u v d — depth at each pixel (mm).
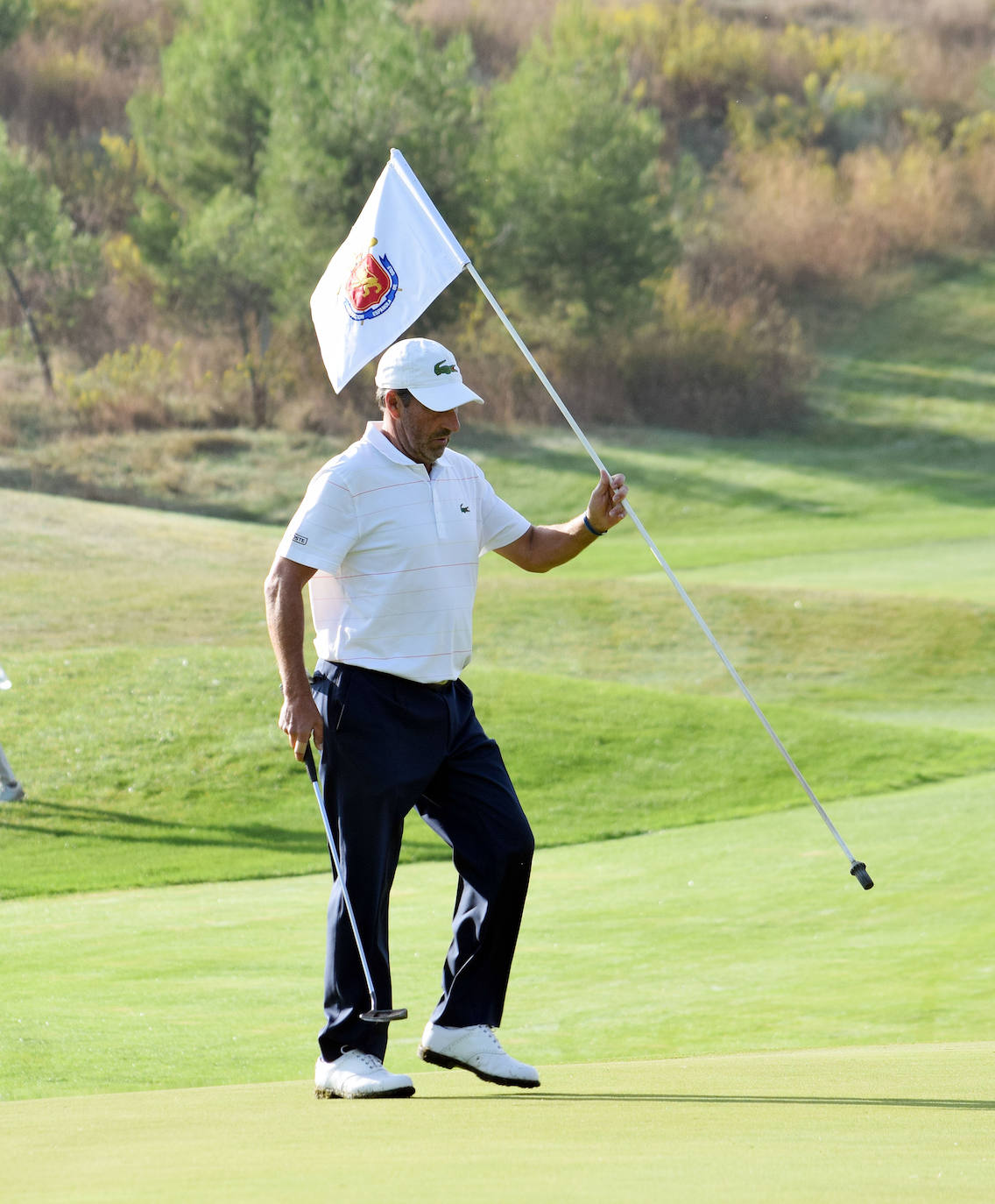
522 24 195750
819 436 139750
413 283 14297
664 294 154250
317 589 12875
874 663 75750
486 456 132500
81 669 65438
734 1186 7012
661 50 193375
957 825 41469
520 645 79625
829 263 166250
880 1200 6559
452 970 12945
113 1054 21562
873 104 188750
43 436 133250
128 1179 7582
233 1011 24734
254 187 141375
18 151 154625
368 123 131375
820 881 35906
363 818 12555
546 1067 14508
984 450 135250
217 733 57844
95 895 39750
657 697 62875
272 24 145125
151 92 154625
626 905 34281
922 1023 22859
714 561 100188
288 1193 6965
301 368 142375
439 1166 7746
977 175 178750
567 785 52625
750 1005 24500
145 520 105250
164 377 141000
